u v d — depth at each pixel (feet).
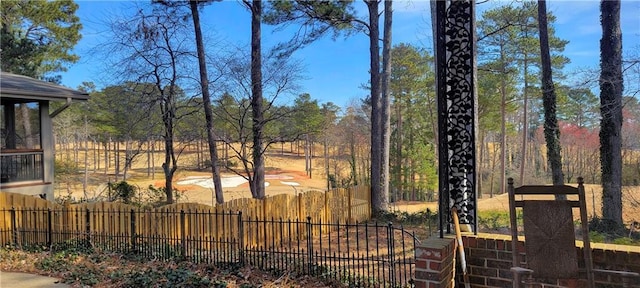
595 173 74.08
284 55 43.11
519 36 67.15
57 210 25.25
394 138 88.07
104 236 23.20
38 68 60.70
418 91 90.79
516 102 85.87
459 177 12.10
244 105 41.60
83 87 65.26
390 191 87.45
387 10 46.93
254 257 18.92
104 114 66.23
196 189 85.10
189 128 44.50
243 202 28.86
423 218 40.29
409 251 26.40
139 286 16.02
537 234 10.09
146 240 22.24
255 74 41.19
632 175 58.54
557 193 10.27
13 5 58.23
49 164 35.99
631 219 44.14
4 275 18.13
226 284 15.99
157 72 40.37
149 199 45.39
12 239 25.02
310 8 42.88
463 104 12.00
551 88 44.06
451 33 12.03
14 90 31.83
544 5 44.16
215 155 42.04
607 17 38.70
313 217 35.04
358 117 109.70
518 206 10.41
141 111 42.37
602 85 39.45
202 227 24.77
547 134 45.14
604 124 40.32
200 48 40.86
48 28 62.08
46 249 22.80
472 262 11.64
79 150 130.62
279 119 42.86
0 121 36.52
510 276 11.05
